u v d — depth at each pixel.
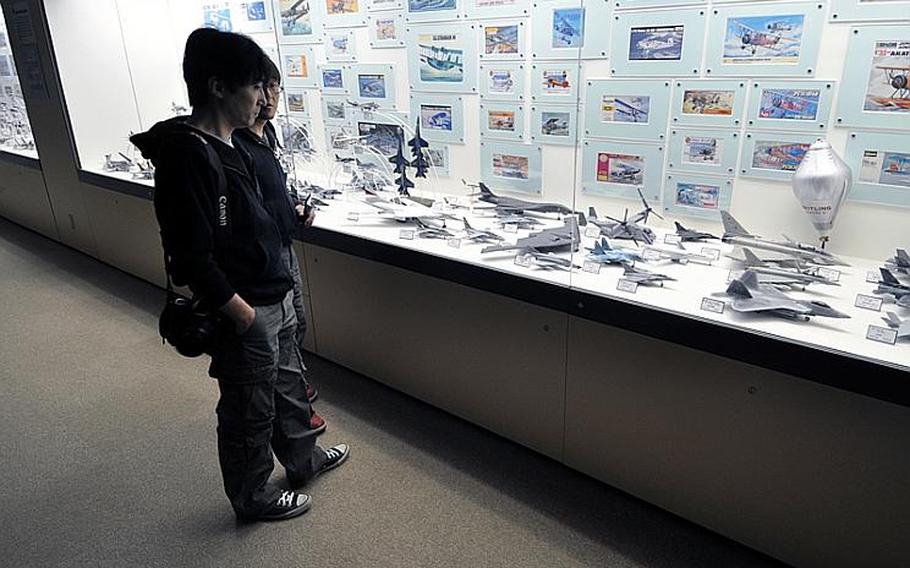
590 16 2.05
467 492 1.98
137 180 3.60
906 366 1.26
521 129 2.38
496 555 1.73
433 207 2.62
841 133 1.71
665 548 1.73
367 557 1.74
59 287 3.95
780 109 1.79
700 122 1.94
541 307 1.87
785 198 1.86
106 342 3.14
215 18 3.49
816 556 1.55
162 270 3.75
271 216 1.65
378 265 2.35
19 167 4.94
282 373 1.83
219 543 1.80
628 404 1.77
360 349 2.63
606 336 1.75
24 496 2.02
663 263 1.88
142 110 4.13
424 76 2.60
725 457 1.62
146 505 1.97
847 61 1.64
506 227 2.31
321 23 2.89
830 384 1.36
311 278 2.69
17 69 4.24
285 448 1.92
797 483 1.52
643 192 2.14
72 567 1.74
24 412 2.51
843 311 1.52
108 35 3.91
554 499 1.94
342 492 2.00
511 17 2.24
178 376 2.78
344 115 3.00
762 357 1.44
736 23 1.78
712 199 2.00
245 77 1.41
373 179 2.97
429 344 2.31
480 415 2.25
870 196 1.72
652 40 1.95
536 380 1.99
